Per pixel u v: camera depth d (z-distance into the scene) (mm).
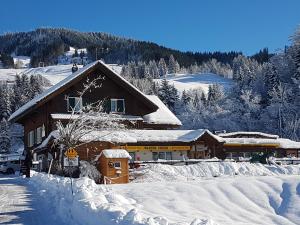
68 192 15625
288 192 19781
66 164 30359
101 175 29547
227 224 14312
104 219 10562
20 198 18734
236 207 18031
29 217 14047
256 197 19516
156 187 20719
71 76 44344
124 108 43844
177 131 45406
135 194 19062
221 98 112250
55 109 41469
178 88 176500
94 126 34625
